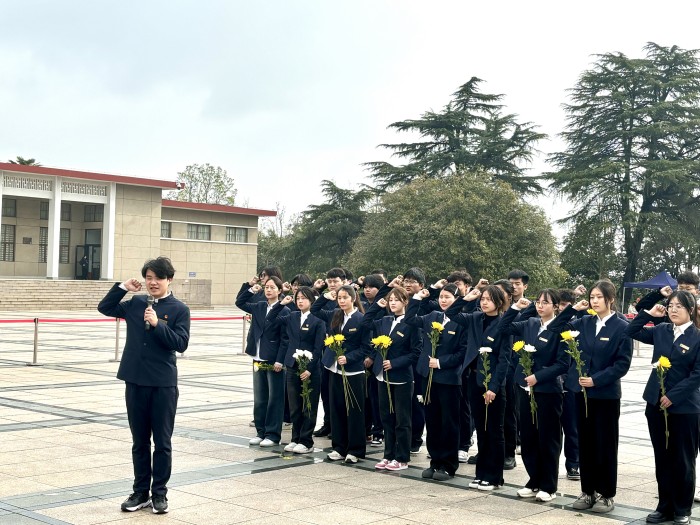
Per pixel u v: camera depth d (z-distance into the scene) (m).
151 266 6.57
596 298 6.86
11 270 47.88
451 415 7.72
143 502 6.37
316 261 54.03
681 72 48.75
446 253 41.44
